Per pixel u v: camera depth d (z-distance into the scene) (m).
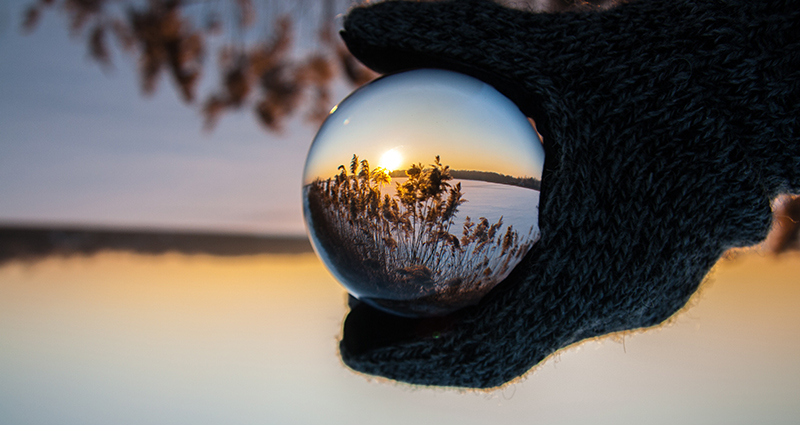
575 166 0.25
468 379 0.27
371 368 0.27
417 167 0.24
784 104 0.25
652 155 0.25
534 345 0.26
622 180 0.25
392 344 0.27
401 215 0.25
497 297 0.26
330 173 0.25
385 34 0.26
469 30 0.26
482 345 0.26
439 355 0.26
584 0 0.28
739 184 0.25
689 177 0.25
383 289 0.26
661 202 0.25
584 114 0.25
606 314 0.26
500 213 0.24
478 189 0.24
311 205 0.26
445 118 0.24
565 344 0.27
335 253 0.26
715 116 0.25
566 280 0.25
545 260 0.25
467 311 0.26
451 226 0.25
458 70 0.26
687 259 0.26
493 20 0.26
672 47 0.25
